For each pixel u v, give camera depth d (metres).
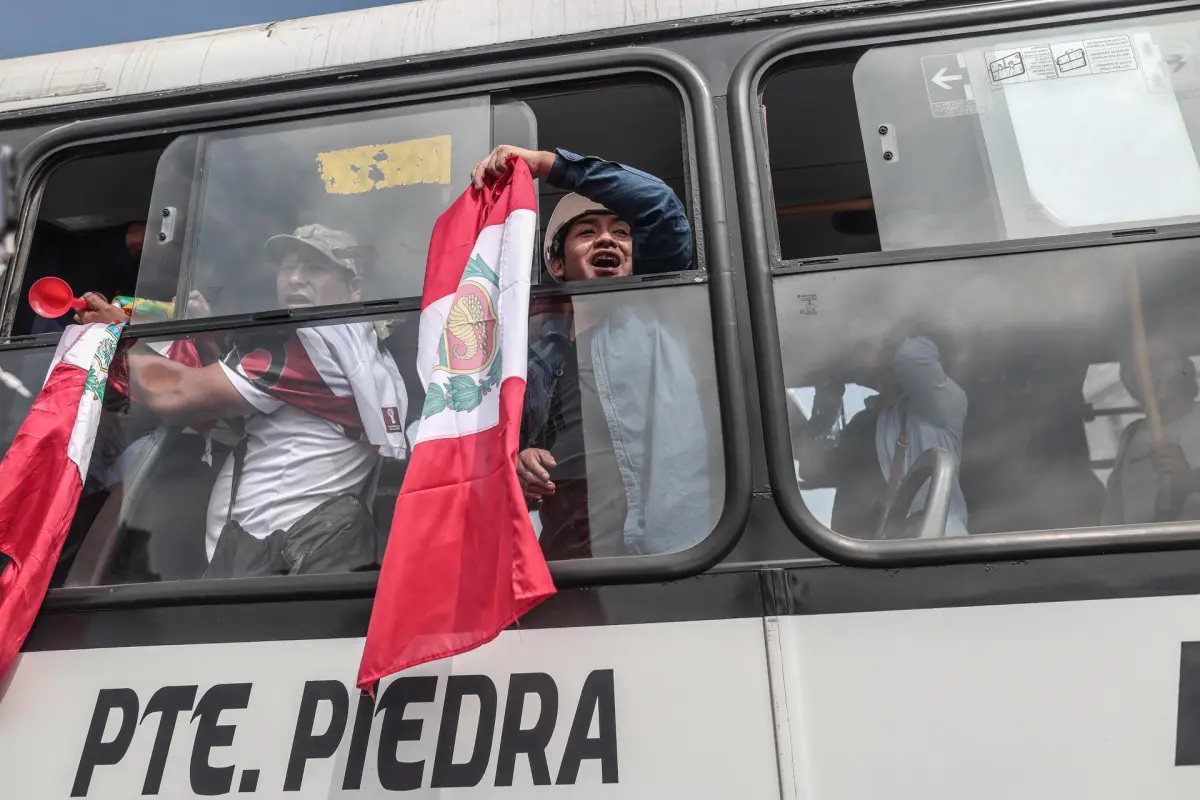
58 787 1.64
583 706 1.58
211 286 2.05
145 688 1.70
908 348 1.75
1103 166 1.87
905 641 1.56
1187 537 1.58
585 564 1.67
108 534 1.89
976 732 1.49
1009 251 1.79
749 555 1.65
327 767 1.60
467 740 1.59
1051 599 1.57
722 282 1.83
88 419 1.90
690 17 2.08
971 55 1.99
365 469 1.91
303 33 2.25
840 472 1.70
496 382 1.75
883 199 1.89
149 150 2.26
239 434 1.98
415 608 1.59
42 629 1.77
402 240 2.04
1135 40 1.96
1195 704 1.49
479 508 1.66
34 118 2.27
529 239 1.82
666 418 1.77
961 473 1.69
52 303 2.07
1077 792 1.45
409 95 2.13
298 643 1.70
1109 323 1.74
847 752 1.49
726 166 1.94
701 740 1.53
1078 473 1.67
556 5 2.15
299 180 2.11
